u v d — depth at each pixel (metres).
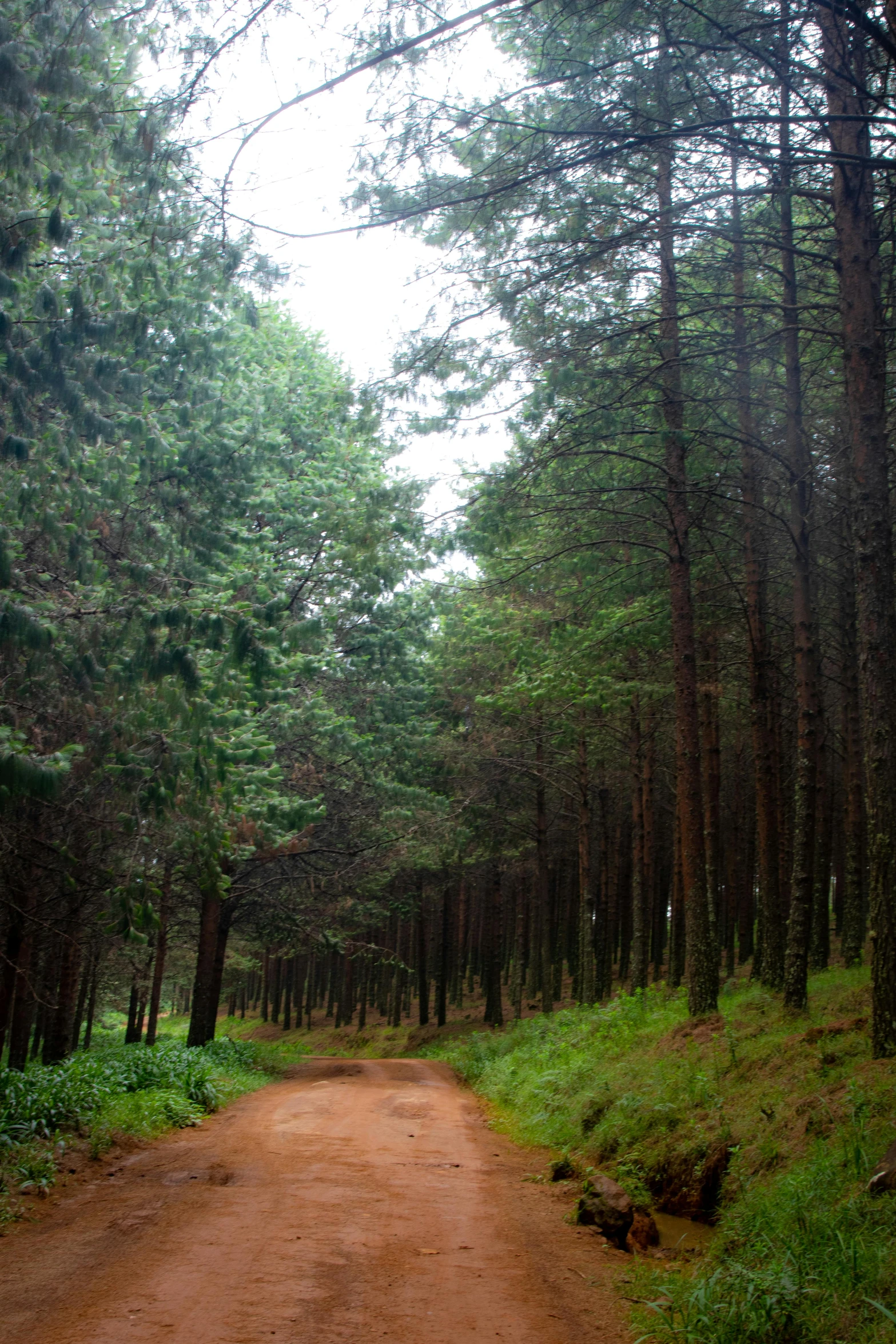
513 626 19.86
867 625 9.15
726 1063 11.20
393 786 25.84
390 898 35.06
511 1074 18.78
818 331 10.23
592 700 19.06
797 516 14.38
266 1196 8.45
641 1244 7.38
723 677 21.61
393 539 13.36
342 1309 5.44
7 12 8.57
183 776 11.37
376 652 25.56
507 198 9.97
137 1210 7.86
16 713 11.12
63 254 11.12
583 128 9.74
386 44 7.37
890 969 8.78
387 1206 8.24
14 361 9.70
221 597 11.20
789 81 9.48
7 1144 9.19
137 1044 23.44
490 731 27.80
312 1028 52.84
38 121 8.53
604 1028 17.86
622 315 12.70
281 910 27.53
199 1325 5.07
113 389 10.63
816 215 14.27
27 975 14.49
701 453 16.84
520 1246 7.18
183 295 12.20
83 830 13.62
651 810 24.41
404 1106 16.98
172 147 7.63
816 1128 7.83
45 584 11.83
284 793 22.27
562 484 15.81
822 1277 5.38
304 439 22.56
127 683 10.10
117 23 7.59
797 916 12.84
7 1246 6.71
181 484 13.45
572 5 8.98
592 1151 11.03
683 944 28.78
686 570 15.51
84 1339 4.83
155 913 10.63
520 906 34.16
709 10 9.88
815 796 13.34
